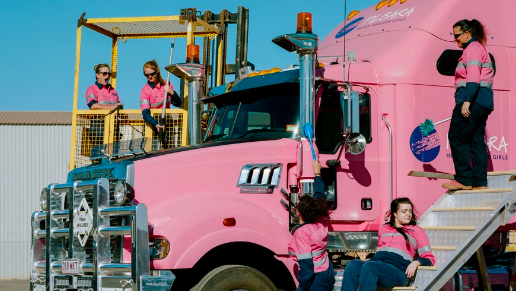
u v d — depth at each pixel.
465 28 6.61
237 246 6.33
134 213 5.68
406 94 6.89
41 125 20.39
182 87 10.20
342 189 6.69
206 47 10.74
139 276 5.61
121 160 6.70
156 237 5.86
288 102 6.83
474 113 6.52
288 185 6.54
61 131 20.45
